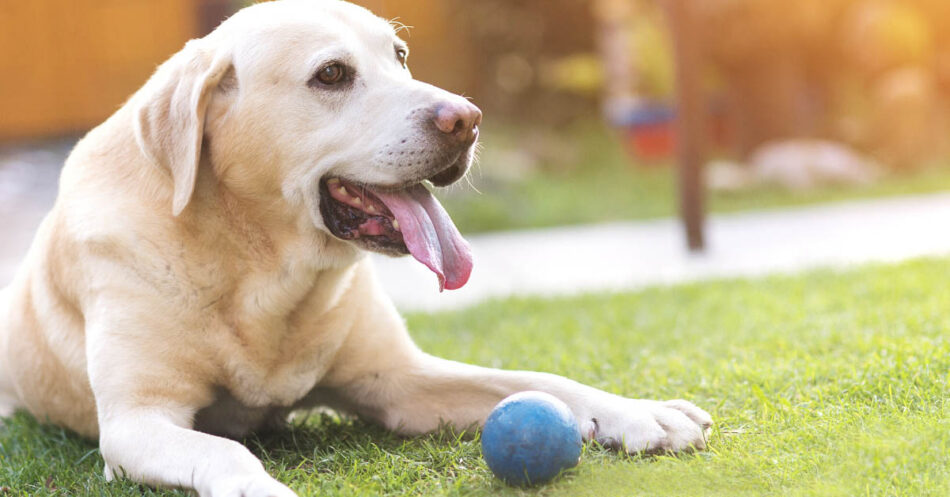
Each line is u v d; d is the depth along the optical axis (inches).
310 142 117.3
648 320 198.5
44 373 136.0
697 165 298.5
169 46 545.0
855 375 128.3
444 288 114.5
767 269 259.4
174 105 118.1
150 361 116.9
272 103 117.5
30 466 124.4
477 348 183.6
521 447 100.3
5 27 526.6
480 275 301.4
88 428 137.9
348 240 119.0
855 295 197.6
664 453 109.8
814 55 468.4
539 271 299.7
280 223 120.0
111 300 118.6
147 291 117.6
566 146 562.6
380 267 322.0
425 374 130.6
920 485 93.2
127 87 545.0
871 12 458.0
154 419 113.2
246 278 119.9
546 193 464.8
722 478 101.3
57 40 536.4
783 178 433.1
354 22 124.0
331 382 131.3
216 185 119.8
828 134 481.7
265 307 120.3
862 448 102.2
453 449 116.0
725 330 179.6
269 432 135.0
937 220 318.3
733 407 127.9
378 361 130.9
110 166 125.5
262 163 118.1
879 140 471.5
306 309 123.1
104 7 539.8
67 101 540.7
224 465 101.8
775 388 132.8
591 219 422.9
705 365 153.3
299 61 117.3
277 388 124.6
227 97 119.0
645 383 145.9
